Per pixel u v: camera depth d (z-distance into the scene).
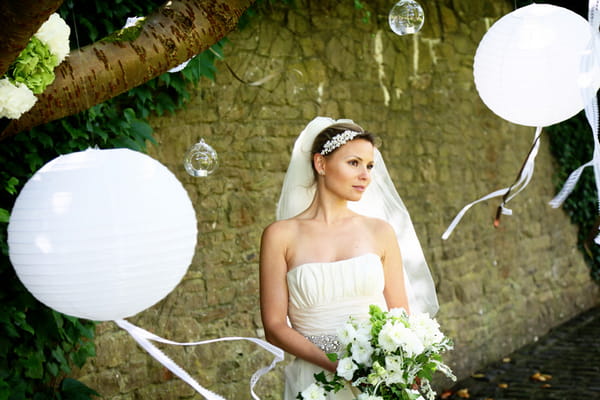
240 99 4.57
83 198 1.51
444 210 6.04
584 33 2.15
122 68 2.21
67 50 2.08
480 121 6.51
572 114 2.26
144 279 1.58
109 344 3.85
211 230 4.41
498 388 5.61
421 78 5.90
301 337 2.60
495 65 2.21
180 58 2.28
